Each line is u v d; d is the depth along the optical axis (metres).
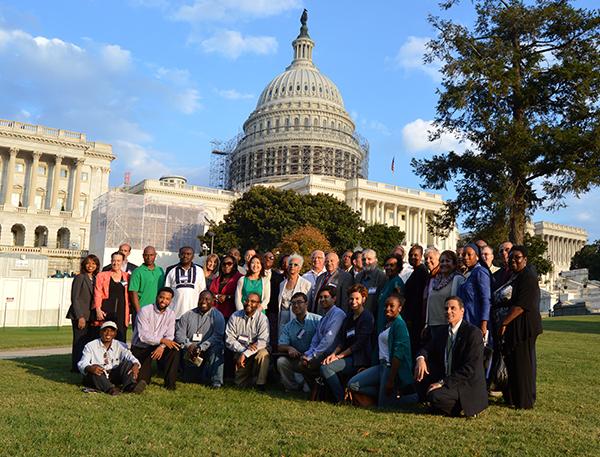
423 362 10.71
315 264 14.55
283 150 143.00
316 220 76.69
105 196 73.00
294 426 9.16
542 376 14.52
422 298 12.49
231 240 76.44
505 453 7.75
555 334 27.91
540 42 33.09
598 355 18.97
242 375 12.99
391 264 12.44
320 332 12.21
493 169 31.64
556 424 9.56
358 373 11.43
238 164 151.75
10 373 13.99
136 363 12.09
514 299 11.24
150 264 14.81
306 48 164.75
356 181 117.56
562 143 29.44
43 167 105.06
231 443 8.10
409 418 9.96
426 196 126.50
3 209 96.81
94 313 14.43
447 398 10.10
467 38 32.50
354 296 11.88
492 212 31.94
